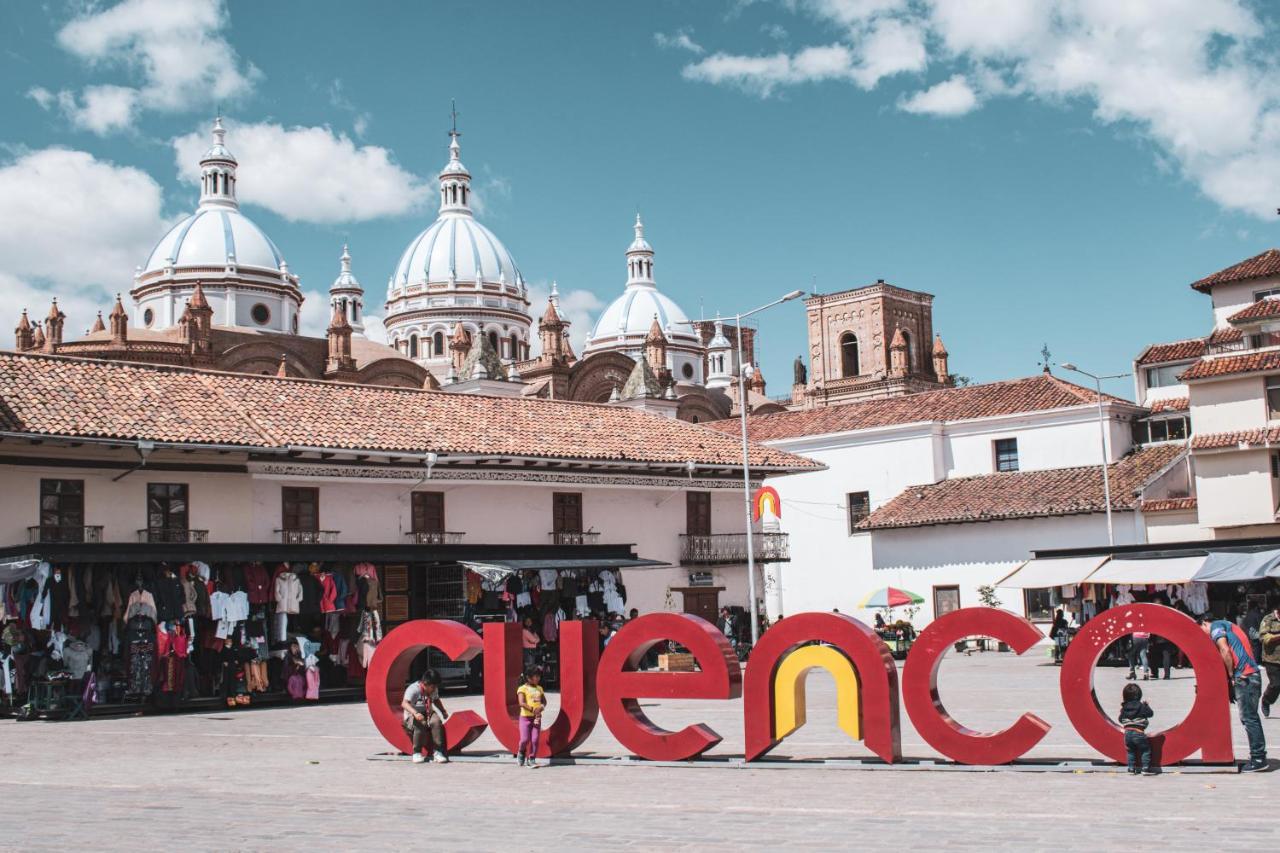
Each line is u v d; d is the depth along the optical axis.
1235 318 45.94
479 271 117.81
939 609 51.94
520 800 14.52
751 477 46.09
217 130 98.50
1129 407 53.78
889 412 59.22
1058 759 16.73
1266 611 28.73
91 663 29.02
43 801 15.23
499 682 18.58
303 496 35.81
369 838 12.19
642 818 13.02
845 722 16.89
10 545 30.70
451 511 38.56
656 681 17.66
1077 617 45.28
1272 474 43.78
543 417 43.56
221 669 31.09
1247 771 15.05
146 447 31.69
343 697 32.91
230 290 92.38
